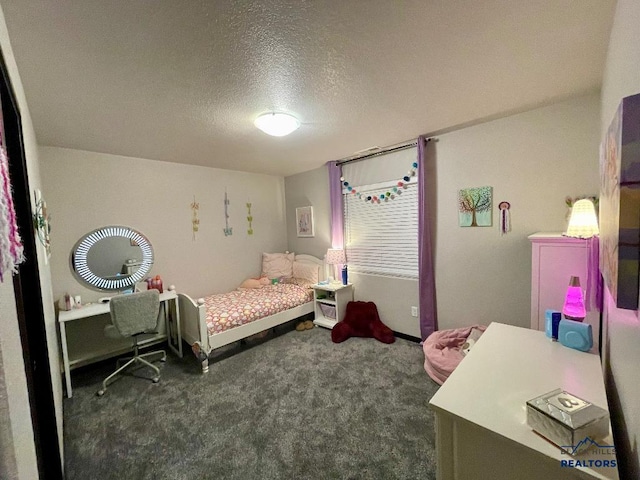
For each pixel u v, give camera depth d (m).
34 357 1.37
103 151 3.04
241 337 3.04
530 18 1.26
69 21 1.17
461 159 2.78
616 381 1.10
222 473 1.60
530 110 2.35
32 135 2.12
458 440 1.02
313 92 1.88
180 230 3.68
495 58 1.57
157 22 1.21
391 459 1.65
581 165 2.16
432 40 1.40
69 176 2.91
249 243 4.39
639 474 0.75
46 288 1.86
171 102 1.95
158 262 3.49
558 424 0.85
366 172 3.62
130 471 1.63
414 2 1.15
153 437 1.88
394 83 1.81
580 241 1.80
